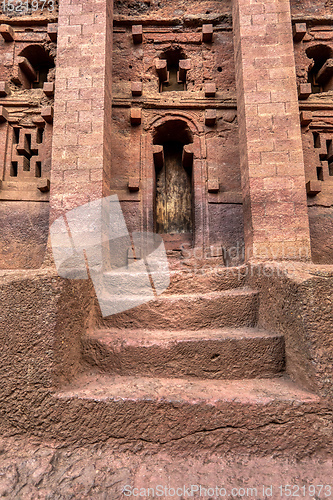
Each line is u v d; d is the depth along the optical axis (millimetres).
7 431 2191
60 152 4242
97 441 2148
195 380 2602
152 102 5602
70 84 4469
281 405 2152
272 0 4750
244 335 2791
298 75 5590
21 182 5332
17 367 2248
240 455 2068
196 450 2102
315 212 5277
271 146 4328
